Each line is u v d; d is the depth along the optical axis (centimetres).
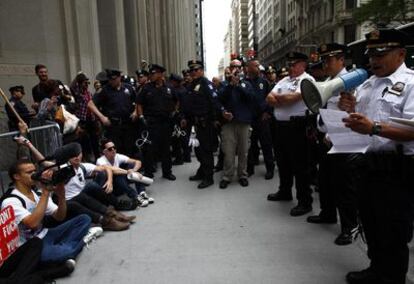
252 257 331
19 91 609
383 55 231
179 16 3853
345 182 343
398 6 2528
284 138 435
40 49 784
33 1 768
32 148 382
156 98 598
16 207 292
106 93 578
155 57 2186
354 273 283
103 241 374
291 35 6462
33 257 286
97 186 431
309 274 298
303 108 413
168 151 623
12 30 742
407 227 239
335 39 4241
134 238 380
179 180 623
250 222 417
